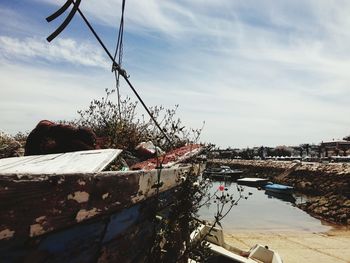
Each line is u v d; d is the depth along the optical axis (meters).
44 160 2.19
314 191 32.09
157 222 2.83
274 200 29.17
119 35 3.26
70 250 1.39
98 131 6.29
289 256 12.52
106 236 1.74
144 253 2.64
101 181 1.46
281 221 19.80
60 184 1.15
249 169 54.16
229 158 73.38
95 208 1.44
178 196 3.35
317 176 33.47
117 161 3.37
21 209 0.98
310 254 12.89
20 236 1.01
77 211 1.28
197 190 3.59
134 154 5.41
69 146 3.58
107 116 6.32
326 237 16.00
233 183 40.84
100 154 2.25
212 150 4.93
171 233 3.11
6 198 0.92
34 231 1.05
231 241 14.62
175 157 4.36
